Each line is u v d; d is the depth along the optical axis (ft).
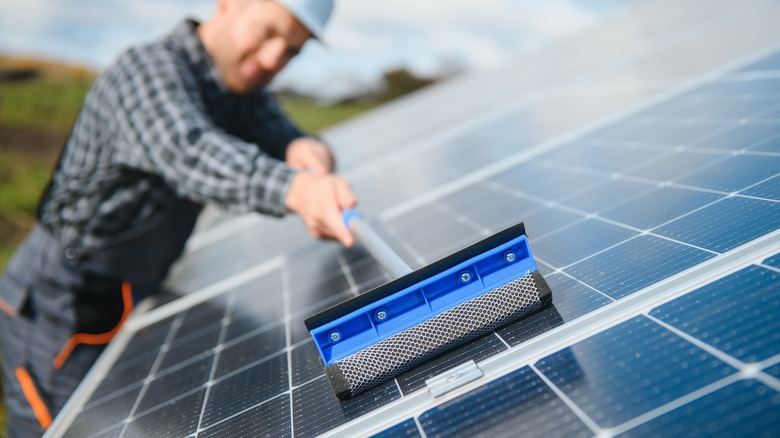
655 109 4.44
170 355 3.56
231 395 2.80
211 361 3.24
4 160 39.70
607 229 2.91
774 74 3.79
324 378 2.63
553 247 2.98
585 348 2.22
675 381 1.96
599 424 1.94
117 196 4.68
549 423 2.01
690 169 3.12
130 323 4.63
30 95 47.62
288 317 3.37
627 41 9.82
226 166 3.81
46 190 5.10
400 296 2.43
